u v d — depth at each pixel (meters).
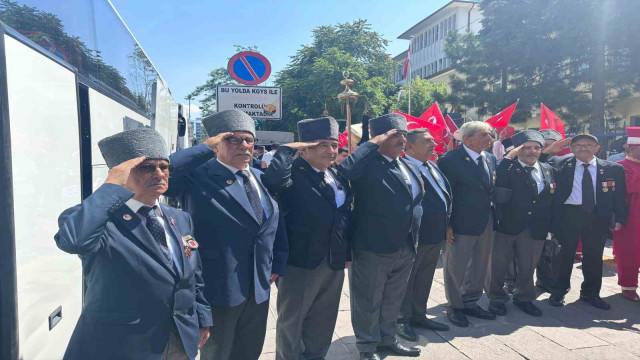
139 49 5.41
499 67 18.42
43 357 2.15
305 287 3.01
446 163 4.30
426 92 29.69
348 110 4.57
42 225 2.17
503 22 17.95
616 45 14.46
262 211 2.65
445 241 4.25
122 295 1.78
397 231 3.37
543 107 6.18
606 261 6.52
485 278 4.46
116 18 4.16
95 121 3.36
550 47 16.05
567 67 16.72
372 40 31.36
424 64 45.41
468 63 19.38
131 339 1.78
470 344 3.83
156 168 1.89
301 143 2.94
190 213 2.52
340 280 3.16
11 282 1.86
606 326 4.27
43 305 2.16
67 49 2.78
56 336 2.29
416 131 3.96
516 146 4.59
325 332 3.23
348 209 3.25
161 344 1.87
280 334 3.11
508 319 4.45
